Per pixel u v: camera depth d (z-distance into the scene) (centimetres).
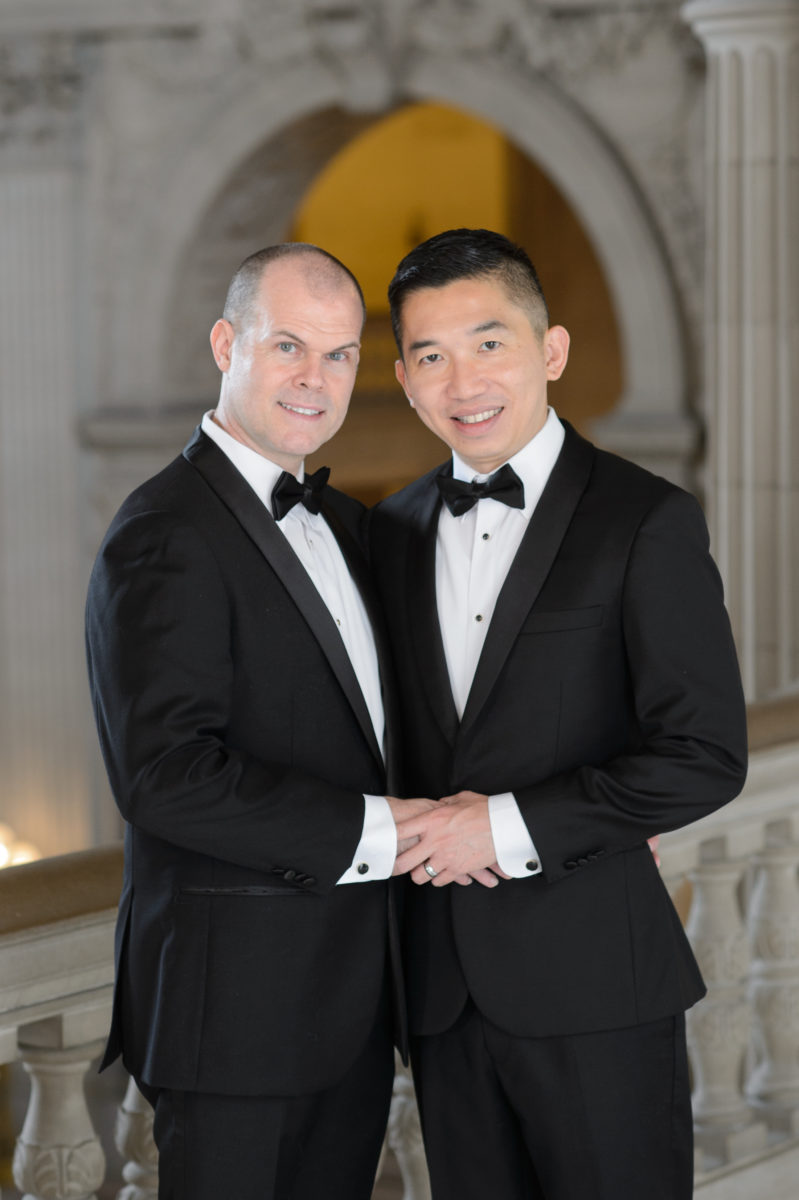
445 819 230
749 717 355
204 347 1148
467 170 1594
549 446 248
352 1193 249
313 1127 242
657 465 982
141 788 216
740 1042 349
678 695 231
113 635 221
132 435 1120
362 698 239
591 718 238
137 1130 281
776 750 351
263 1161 230
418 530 256
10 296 1158
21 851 1198
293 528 244
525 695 237
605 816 230
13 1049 256
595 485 245
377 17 1020
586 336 1628
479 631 245
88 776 1176
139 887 235
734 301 759
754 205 745
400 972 243
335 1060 233
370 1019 237
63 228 1133
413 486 266
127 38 1091
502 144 1580
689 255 962
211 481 235
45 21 1097
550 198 1611
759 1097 362
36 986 255
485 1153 247
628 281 982
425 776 246
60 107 1116
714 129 757
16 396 1167
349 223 1623
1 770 1209
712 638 234
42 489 1167
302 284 232
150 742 217
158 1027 228
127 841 240
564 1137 239
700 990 248
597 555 236
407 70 1021
